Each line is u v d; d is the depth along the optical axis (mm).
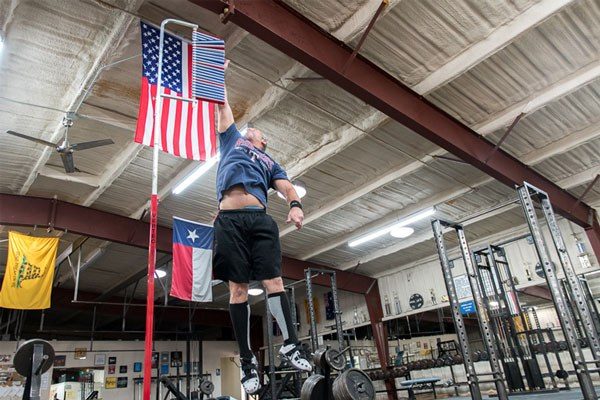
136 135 4469
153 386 14852
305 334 15398
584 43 5516
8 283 7789
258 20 4402
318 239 11242
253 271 1655
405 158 7988
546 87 6184
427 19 5070
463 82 6062
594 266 9320
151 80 4629
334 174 8398
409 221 9570
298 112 6641
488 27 5184
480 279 8180
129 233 9289
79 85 5711
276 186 1922
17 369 4238
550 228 5570
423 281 12516
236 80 5965
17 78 5570
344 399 2193
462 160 7047
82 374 14375
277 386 8562
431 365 11211
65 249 10953
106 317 16203
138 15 4664
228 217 1680
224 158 1898
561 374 7598
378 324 13023
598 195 9125
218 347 17047
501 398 4977
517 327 9281
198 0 4090
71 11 4750
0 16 4621
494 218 10383
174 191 8164
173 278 7570
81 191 8492
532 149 7613
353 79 5270
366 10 4836
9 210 8148
